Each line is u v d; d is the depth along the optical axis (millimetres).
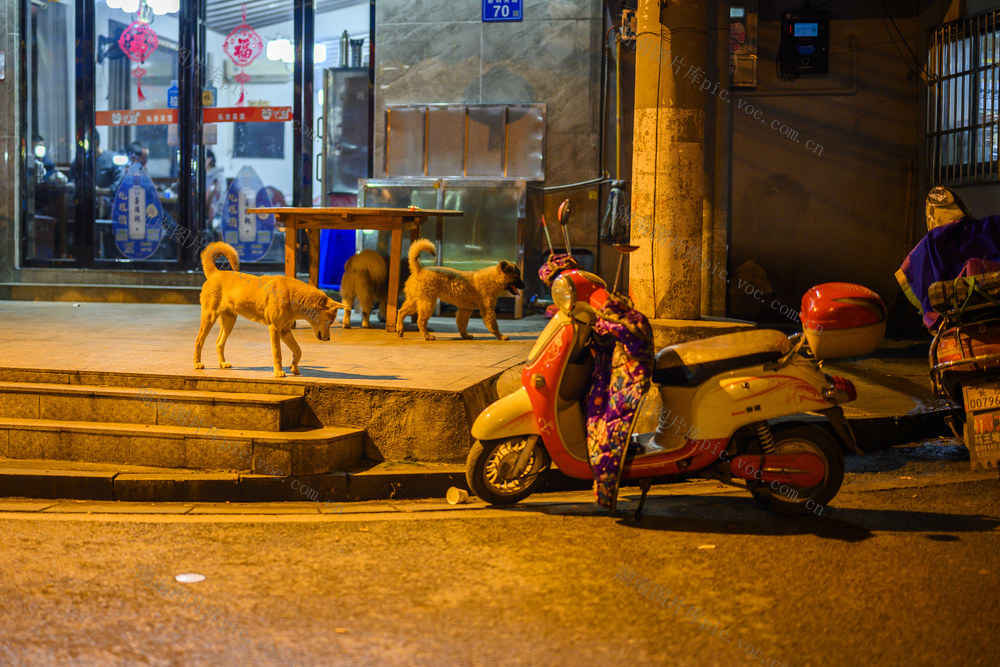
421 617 3412
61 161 13523
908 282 5531
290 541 4379
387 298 9633
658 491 5410
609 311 4594
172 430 5539
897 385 7684
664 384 4797
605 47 11648
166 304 12672
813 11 11203
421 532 4539
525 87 11859
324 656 3062
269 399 5605
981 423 5152
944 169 10453
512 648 3139
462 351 7750
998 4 9430
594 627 3326
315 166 12812
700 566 4004
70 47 13328
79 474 5254
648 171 8531
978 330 5211
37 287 13039
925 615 3443
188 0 12938
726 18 11172
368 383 5785
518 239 11109
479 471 4918
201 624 3322
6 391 5961
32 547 4223
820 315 4520
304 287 5973
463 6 11930
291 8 12719
